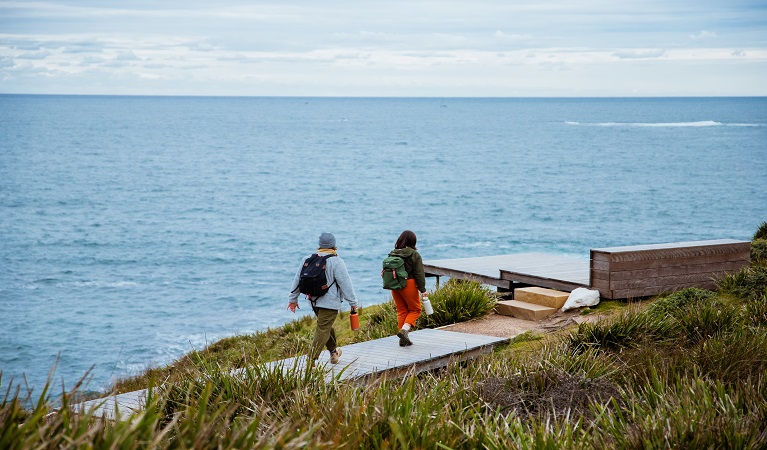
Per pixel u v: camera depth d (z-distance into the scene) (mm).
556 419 5746
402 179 91750
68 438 3307
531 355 8391
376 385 6621
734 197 69875
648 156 128750
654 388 6391
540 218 57625
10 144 161500
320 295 8289
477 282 13453
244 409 5621
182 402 5855
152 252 44625
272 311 29281
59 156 130500
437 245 45406
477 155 133500
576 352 8352
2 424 3473
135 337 25484
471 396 6379
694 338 9359
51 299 32312
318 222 57000
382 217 59312
